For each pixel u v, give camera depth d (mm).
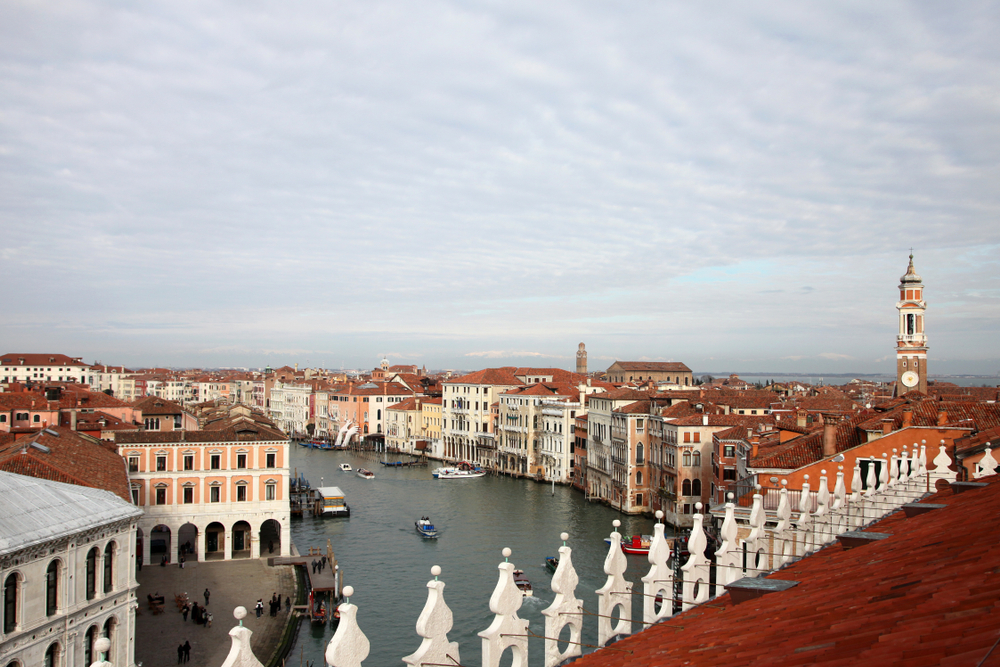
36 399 98000
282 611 61000
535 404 148000
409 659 8547
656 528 12656
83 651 36094
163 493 73812
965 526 10234
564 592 10797
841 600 8500
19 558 31141
